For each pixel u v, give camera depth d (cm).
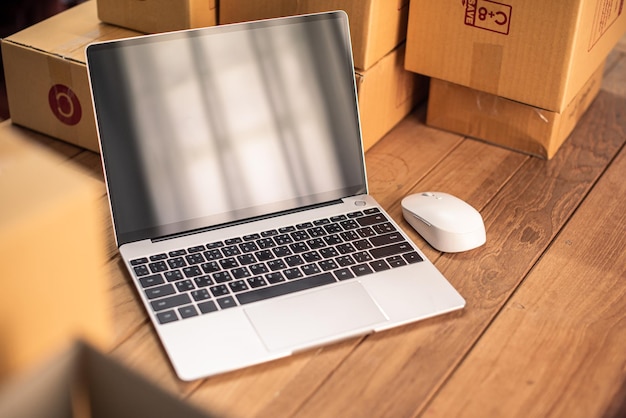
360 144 116
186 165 105
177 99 106
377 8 122
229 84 109
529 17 120
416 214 111
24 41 128
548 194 124
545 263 108
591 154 135
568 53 119
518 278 105
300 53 113
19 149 63
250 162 109
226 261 100
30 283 59
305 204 111
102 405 70
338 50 116
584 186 126
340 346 91
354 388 86
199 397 83
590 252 111
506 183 127
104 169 101
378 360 90
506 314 98
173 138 105
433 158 133
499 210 120
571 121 138
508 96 128
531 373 90
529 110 130
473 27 125
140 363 87
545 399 86
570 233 115
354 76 117
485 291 102
